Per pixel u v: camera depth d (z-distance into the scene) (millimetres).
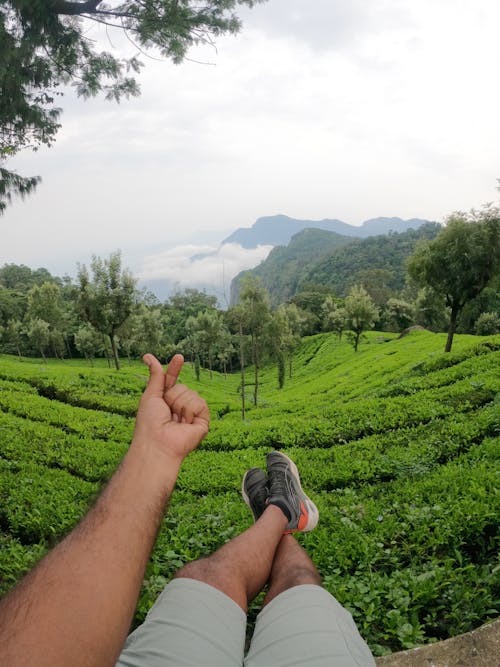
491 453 7375
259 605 3658
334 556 4582
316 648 1182
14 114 8062
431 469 8117
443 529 4816
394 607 3594
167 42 8180
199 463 10234
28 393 20266
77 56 8430
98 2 7668
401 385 16516
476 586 3703
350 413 13484
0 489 7742
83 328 72125
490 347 20375
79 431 13867
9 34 7258
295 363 64688
